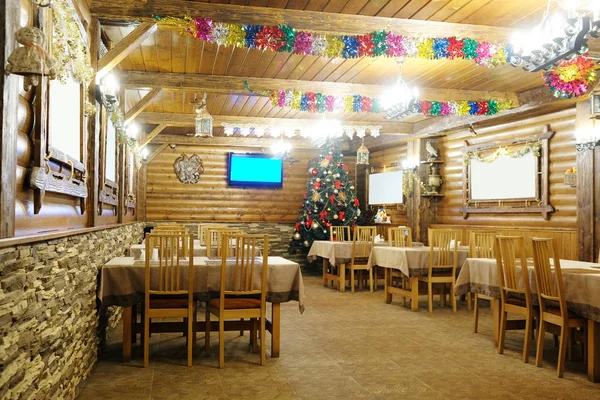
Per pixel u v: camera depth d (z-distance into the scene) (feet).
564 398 11.65
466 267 18.26
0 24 6.99
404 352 15.58
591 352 12.89
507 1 15.02
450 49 16.42
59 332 9.27
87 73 11.79
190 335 14.01
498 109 25.35
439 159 34.32
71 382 10.53
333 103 23.36
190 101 27.81
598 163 22.71
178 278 14.01
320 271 39.58
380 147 40.22
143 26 14.98
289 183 42.75
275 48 15.42
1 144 6.82
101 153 15.94
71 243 10.31
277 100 22.93
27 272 7.38
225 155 41.34
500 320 15.88
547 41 11.91
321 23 15.76
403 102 19.56
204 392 11.82
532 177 26.76
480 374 13.43
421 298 26.30
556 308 14.40
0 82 6.90
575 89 17.03
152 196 39.91
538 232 26.07
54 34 9.35
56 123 10.07
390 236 26.40
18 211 7.98
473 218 31.27
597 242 22.68
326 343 16.62
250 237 14.12
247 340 17.03
